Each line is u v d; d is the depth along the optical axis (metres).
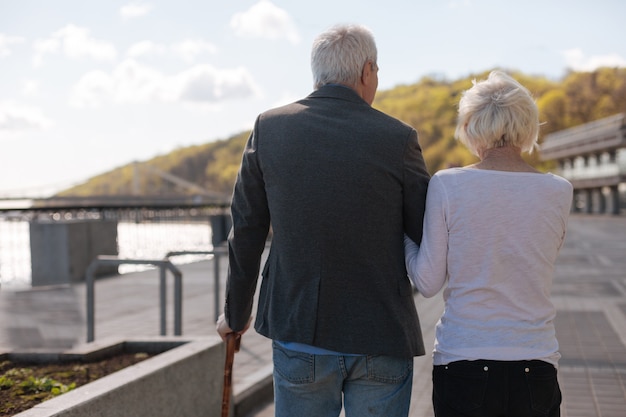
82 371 4.19
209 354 4.23
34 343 6.78
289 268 2.21
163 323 5.62
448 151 118.38
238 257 2.34
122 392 3.30
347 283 2.16
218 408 4.34
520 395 2.05
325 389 2.22
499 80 2.30
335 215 2.16
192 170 128.12
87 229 12.84
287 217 2.20
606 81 102.12
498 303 2.11
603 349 6.82
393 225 2.21
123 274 13.84
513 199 2.14
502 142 2.25
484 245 2.12
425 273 2.18
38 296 10.28
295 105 2.33
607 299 10.52
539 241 2.13
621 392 5.32
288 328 2.20
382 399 2.22
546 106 101.38
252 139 2.34
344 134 2.20
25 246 12.60
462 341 2.10
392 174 2.18
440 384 2.15
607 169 62.69
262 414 4.77
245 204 2.34
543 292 2.14
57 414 2.84
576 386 5.50
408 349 2.19
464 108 2.30
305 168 2.19
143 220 15.90
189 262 16.44
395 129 2.22
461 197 2.15
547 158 81.31
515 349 2.07
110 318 8.63
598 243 24.75
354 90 2.32
